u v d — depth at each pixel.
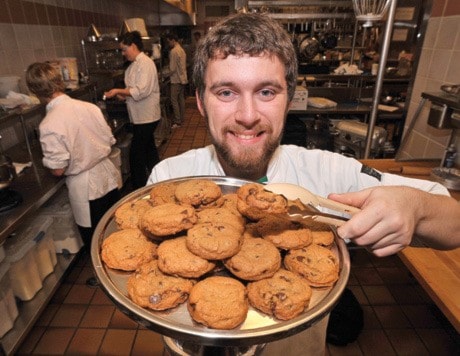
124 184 3.69
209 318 0.53
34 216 2.18
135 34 3.38
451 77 1.85
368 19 1.57
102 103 3.49
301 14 2.70
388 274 2.47
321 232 0.74
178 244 0.67
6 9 2.34
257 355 0.74
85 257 2.59
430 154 2.08
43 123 2.02
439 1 1.92
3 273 1.68
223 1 10.80
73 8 3.32
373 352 1.89
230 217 0.74
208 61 0.75
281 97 0.76
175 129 6.16
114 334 1.98
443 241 0.73
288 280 0.61
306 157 1.10
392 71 3.09
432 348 1.91
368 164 1.95
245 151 0.80
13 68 2.42
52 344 1.92
